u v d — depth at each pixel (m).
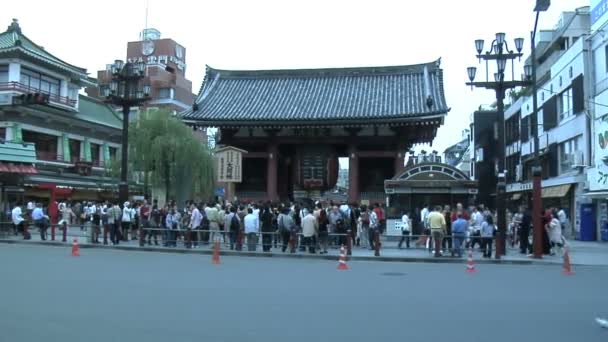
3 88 42.62
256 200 35.81
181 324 8.42
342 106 34.97
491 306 10.31
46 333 7.71
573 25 39.91
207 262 18.58
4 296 10.70
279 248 23.70
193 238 24.17
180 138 37.34
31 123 44.31
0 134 42.84
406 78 38.28
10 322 8.38
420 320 8.92
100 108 56.09
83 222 33.06
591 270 17.41
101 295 11.00
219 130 36.41
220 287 12.43
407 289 12.52
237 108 35.94
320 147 34.88
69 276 13.83
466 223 21.31
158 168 37.59
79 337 7.50
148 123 37.75
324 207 25.47
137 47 81.19
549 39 46.03
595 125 29.77
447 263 19.73
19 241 25.92
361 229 24.75
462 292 12.13
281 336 7.71
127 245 24.41
